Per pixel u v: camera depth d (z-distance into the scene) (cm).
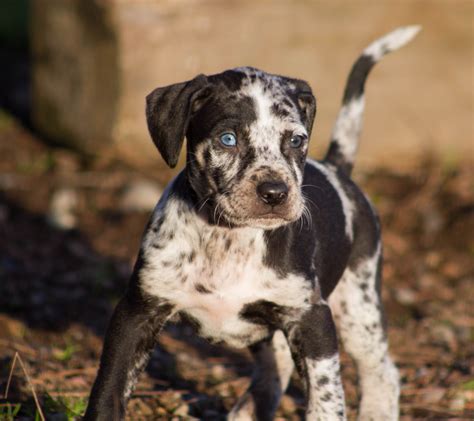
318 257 688
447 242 1293
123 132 1452
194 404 797
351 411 816
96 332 991
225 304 657
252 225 615
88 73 1493
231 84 643
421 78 1513
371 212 771
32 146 1573
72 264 1193
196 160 648
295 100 652
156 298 654
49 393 767
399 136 1520
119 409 633
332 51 1485
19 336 934
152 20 1424
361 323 755
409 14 1498
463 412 831
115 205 1361
